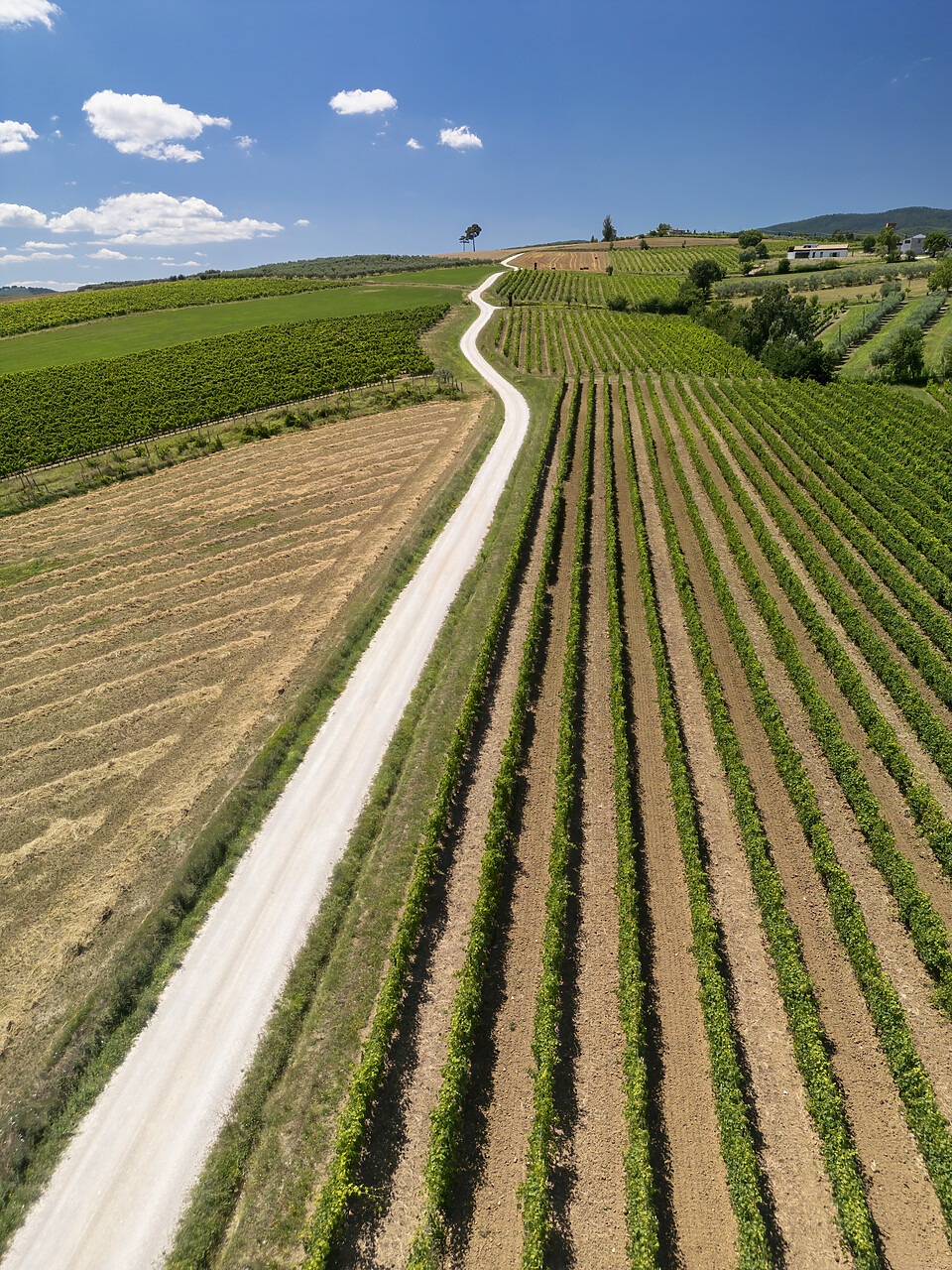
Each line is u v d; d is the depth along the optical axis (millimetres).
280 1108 20672
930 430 66500
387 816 30531
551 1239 17578
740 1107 19000
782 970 22672
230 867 28469
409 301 164500
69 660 42500
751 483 60812
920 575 44875
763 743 33281
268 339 125938
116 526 60312
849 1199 17234
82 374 109062
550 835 29125
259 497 64562
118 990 23766
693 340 116188
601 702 36594
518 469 67000
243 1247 17938
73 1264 17812
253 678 39906
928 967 23297
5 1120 20672
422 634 43188
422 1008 23094
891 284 134125
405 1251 17609
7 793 32938
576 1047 21734
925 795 27984
